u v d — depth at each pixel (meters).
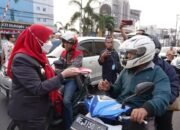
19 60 2.53
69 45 4.63
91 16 27.41
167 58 5.51
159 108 2.18
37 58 2.63
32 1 39.94
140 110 2.10
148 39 2.50
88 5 27.05
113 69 5.56
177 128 5.15
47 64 2.78
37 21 41.69
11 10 35.00
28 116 2.59
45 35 2.65
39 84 2.54
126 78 2.71
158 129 3.20
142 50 2.44
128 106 2.44
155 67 2.54
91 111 2.36
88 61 7.67
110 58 5.60
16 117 2.63
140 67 2.56
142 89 2.21
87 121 2.35
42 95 2.62
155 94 2.33
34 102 2.59
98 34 28.95
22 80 2.51
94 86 7.84
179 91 3.20
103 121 2.29
